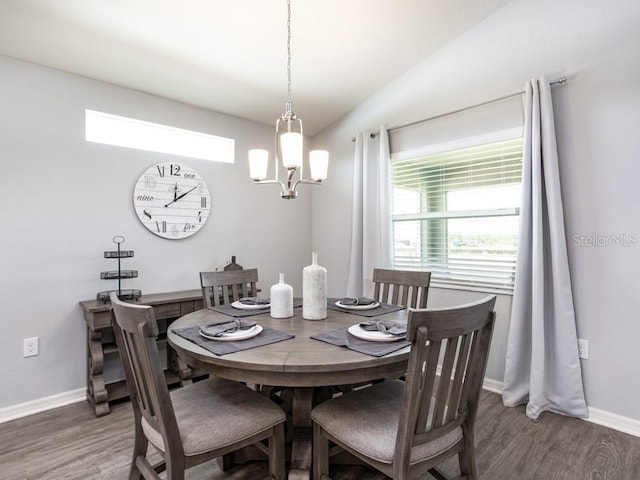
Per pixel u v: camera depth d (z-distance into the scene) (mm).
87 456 1854
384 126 3207
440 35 2723
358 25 2443
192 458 1233
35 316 2350
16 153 2285
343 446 1335
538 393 2250
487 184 2723
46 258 2389
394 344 1438
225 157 3385
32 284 2340
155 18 2131
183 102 3059
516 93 2479
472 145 2740
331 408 1460
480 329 1302
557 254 2223
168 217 2945
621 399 2096
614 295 2115
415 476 1192
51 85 2420
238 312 2049
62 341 2445
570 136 2258
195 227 3104
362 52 2746
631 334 2062
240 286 2781
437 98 2926
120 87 2723
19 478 1682
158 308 2533
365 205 3326
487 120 2656
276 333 1602
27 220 2322
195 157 3127
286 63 2725
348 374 1316
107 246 2639
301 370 1237
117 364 2717
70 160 2486
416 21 2510
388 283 2453
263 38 2432
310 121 3730
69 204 2479
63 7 1970
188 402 1498
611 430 2074
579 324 2230
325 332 1619
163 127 2975
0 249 2230
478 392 1358
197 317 1937
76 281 2502
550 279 2312
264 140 3652
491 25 2604
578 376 2201
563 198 2287
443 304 2984
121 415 2283
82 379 2523
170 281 2969
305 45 2562
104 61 2432
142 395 1340
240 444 1337
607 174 2131
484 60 2648
